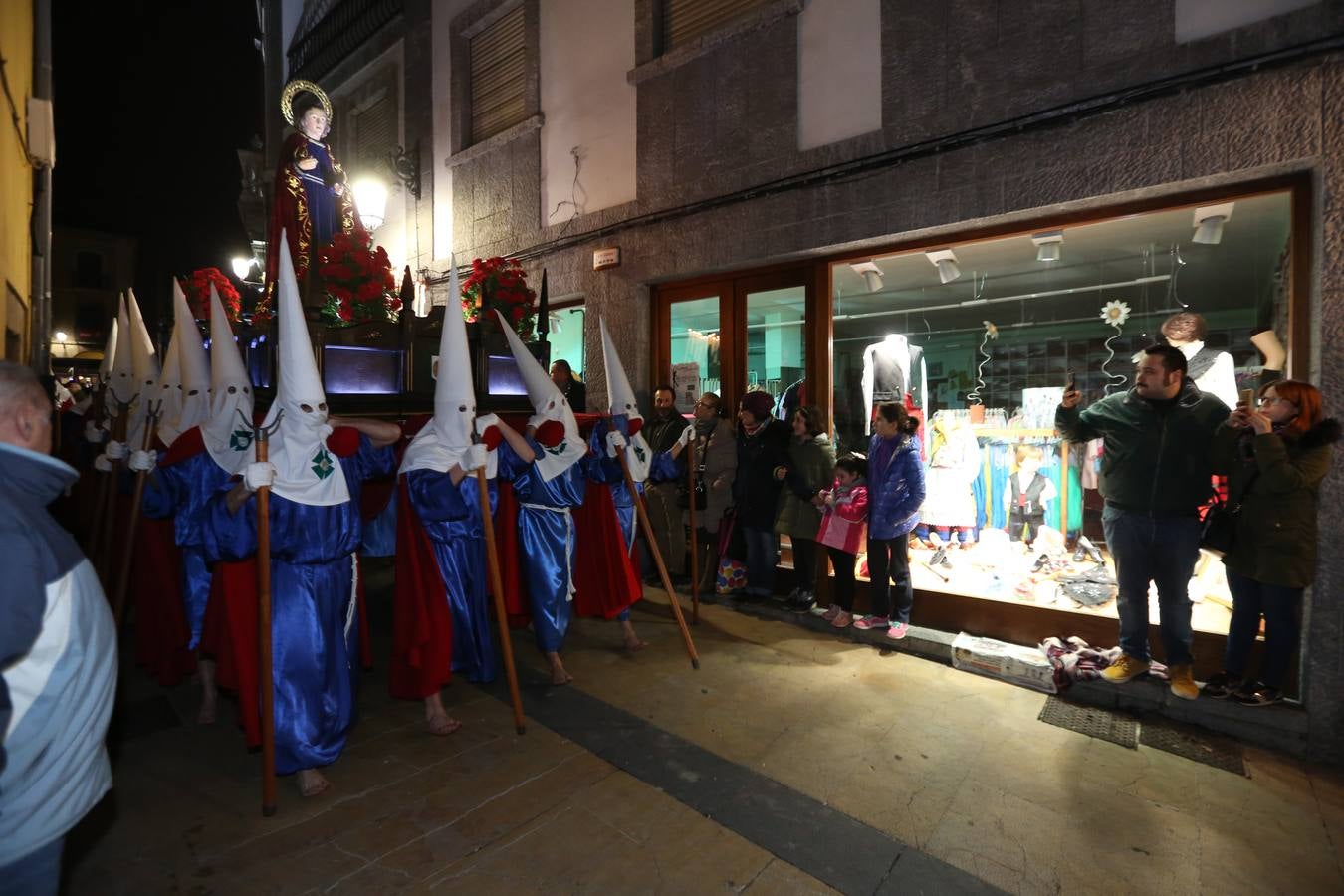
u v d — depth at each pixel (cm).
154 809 279
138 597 397
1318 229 318
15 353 496
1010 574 481
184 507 319
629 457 436
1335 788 299
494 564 344
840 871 246
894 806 285
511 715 367
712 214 537
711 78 537
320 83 1005
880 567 464
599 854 254
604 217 614
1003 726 353
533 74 681
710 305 591
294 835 262
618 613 451
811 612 507
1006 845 261
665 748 330
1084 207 390
